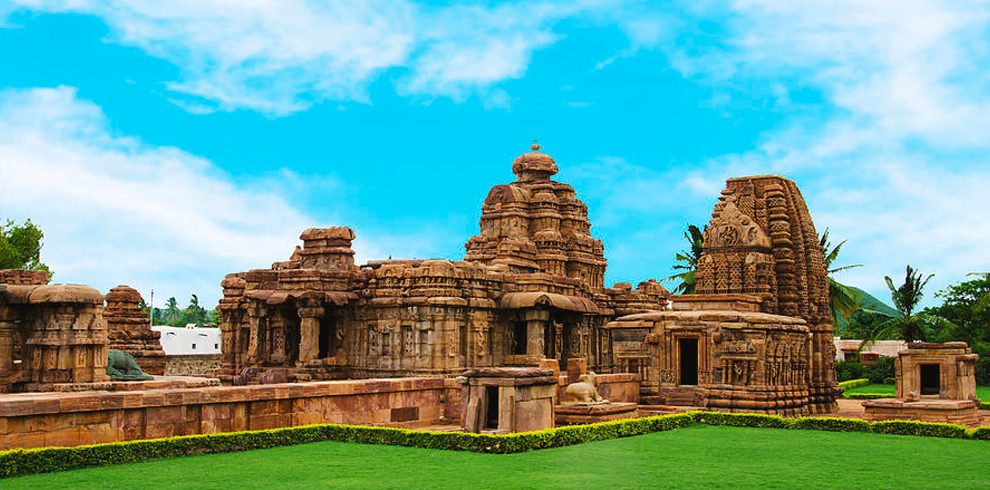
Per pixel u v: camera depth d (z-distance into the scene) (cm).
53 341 3394
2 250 6800
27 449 2142
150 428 2552
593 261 6806
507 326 5338
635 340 4250
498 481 2014
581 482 2011
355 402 3155
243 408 2797
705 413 3497
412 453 2461
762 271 4516
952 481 2073
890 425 3139
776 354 4000
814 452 2600
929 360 3959
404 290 5066
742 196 4788
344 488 1922
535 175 6925
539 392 2906
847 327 10844
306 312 5088
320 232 5428
